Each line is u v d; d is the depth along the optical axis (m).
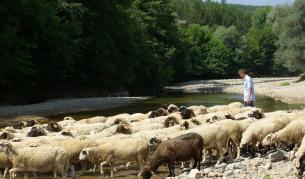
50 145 19.38
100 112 48.12
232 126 21.62
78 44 62.47
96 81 70.50
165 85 90.38
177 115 27.98
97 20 70.19
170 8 99.06
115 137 21.00
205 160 21.31
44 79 60.69
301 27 91.31
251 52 147.00
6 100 54.75
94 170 20.16
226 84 106.56
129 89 78.69
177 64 104.75
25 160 18.34
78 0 67.69
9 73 52.38
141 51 79.25
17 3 54.19
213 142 20.25
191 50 120.81
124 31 73.06
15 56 51.66
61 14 65.56
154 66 82.12
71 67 61.28
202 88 95.12
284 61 97.31
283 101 61.88
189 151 18.62
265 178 16.36
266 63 149.25
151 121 26.94
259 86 90.94
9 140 21.48
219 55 133.00
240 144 21.27
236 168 18.45
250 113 24.78
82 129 25.91
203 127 20.58
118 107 53.91
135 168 20.92
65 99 61.78
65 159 18.50
